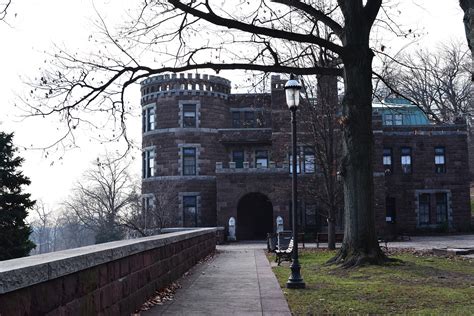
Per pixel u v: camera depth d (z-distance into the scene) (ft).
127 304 23.73
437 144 140.77
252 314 24.58
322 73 50.96
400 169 140.36
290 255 53.72
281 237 63.05
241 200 136.15
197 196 134.62
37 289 14.24
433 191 139.74
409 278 36.58
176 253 38.81
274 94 128.67
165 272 33.55
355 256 44.75
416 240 110.52
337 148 84.28
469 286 32.42
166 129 137.59
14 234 93.76
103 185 213.25
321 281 36.70
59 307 15.72
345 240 46.75
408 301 27.37
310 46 68.08
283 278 39.42
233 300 28.84
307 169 122.11
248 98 144.25
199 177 135.23
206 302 28.19
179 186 134.82
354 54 47.09
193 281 37.81
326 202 79.87
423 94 162.20
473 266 44.93
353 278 37.78
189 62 54.03
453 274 38.40
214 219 134.82
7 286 12.26
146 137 141.69
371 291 30.96
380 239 88.38
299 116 92.38
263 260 58.54
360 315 23.98
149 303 27.25
